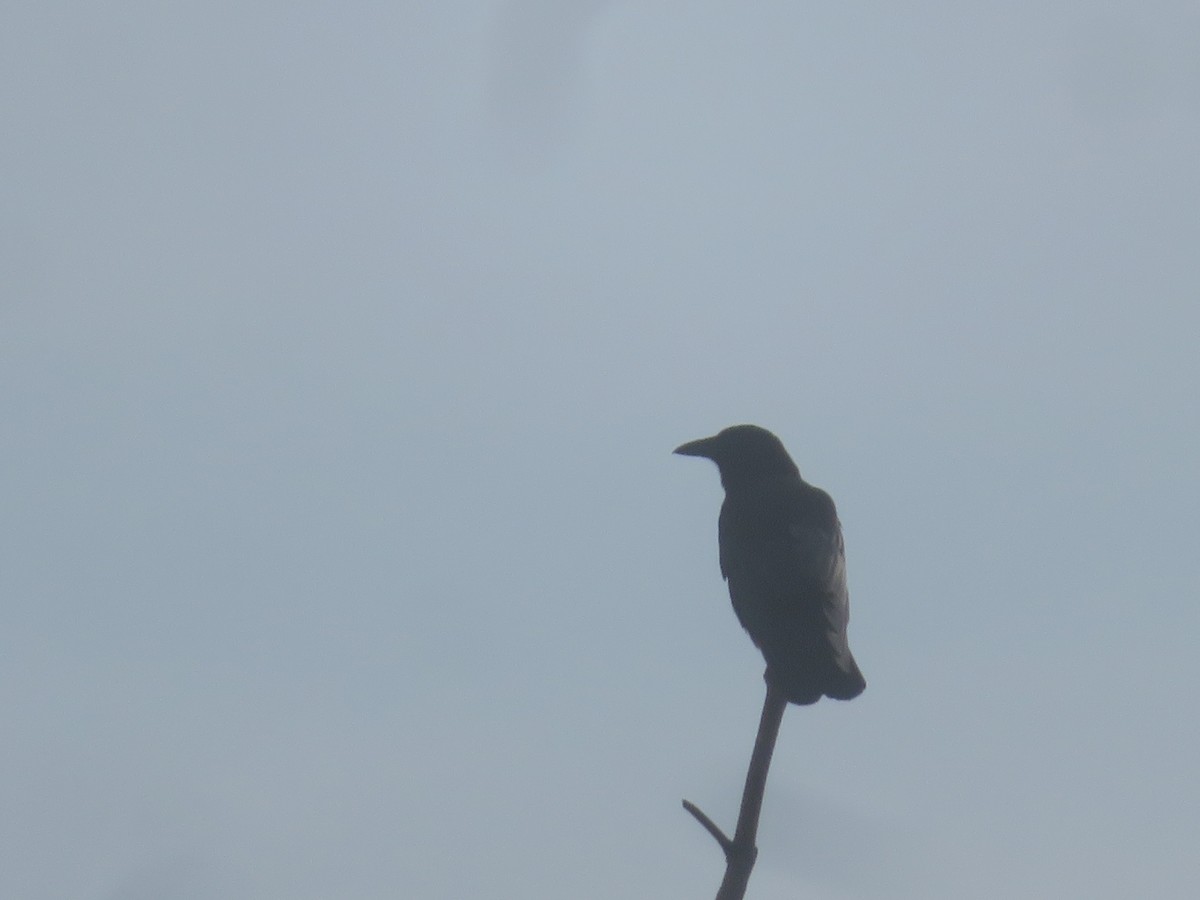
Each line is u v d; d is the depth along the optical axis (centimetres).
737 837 884
